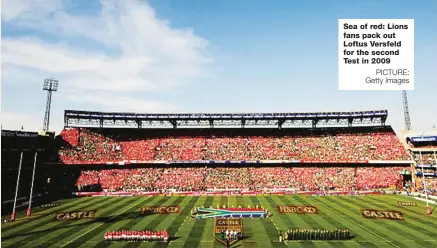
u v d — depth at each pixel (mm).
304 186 85688
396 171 89625
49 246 39062
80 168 92188
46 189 82938
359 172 90250
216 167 94750
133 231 41750
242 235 43562
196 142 102875
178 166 95312
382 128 103312
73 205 66938
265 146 100062
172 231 45969
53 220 52781
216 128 108875
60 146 93250
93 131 103312
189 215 56469
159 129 108812
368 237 42719
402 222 50844
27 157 80312
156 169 94125
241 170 93312
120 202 70750
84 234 44344
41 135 87750
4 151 73500
